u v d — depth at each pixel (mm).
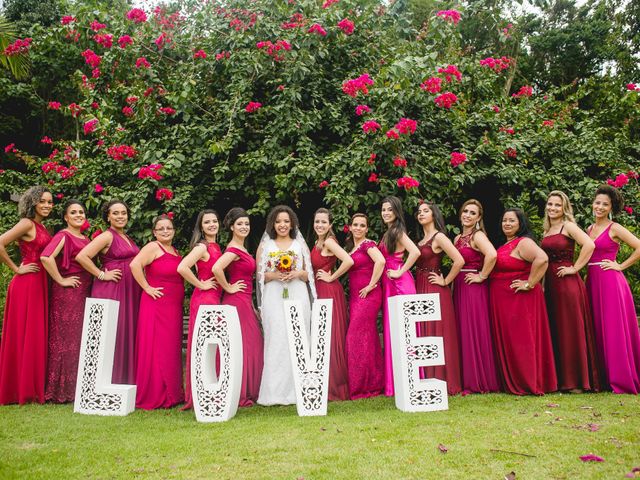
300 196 6547
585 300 4805
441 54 8227
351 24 5875
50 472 2832
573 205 6641
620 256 7059
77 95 12148
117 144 6535
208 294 4781
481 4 6516
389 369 5004
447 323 4926
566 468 2730
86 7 6289
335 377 4945
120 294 4859
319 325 4312
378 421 3779
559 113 8102
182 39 6605
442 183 6266
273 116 6293
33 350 4734
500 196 6922
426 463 2848
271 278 4918
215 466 2885
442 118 6562
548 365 4707
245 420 4020
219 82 6531
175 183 6184
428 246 5066
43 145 14250
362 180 5871
